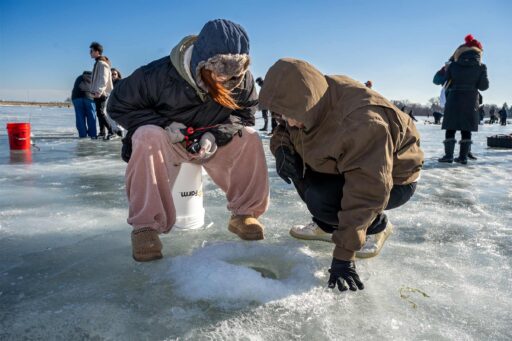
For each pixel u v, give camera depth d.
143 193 1.85
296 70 1.51
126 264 1.77
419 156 1.75
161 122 1.94
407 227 2.38
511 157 6.15
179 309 1.40
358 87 1.61
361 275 1.70
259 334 1.27
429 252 1.99
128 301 1.45
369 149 1.48
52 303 1.44
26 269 1.72
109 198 2.99
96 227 2.29
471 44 5.07
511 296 1.55
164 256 1.87
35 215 2.50
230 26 1.72
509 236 2.25
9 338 1.24
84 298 1.47
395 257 1.91
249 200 2.13
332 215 1.83
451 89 5.23
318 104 1.53
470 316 1.41
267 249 1.94
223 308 1.41
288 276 1.71
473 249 2.04
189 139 2.00
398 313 1.41
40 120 15.91
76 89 8.02
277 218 2.53
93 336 1.25
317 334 1.28
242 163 2.10
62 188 3.31
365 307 1.44
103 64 7.69
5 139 7.36
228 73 1.73
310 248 2.03
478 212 2.75
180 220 2.20
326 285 1.60
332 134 1.57
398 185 1.80
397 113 1.60
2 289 1.54
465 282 1.66
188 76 1.82
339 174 1.75
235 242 2.00
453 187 3.64
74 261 1.81
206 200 2.97
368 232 1.87
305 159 1.74
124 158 2.00
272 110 1.53
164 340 1.24
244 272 1.59
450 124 5.25
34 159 4.99
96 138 8.14
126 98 1.91
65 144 6.89
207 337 1.25
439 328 1.33
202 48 1.71
